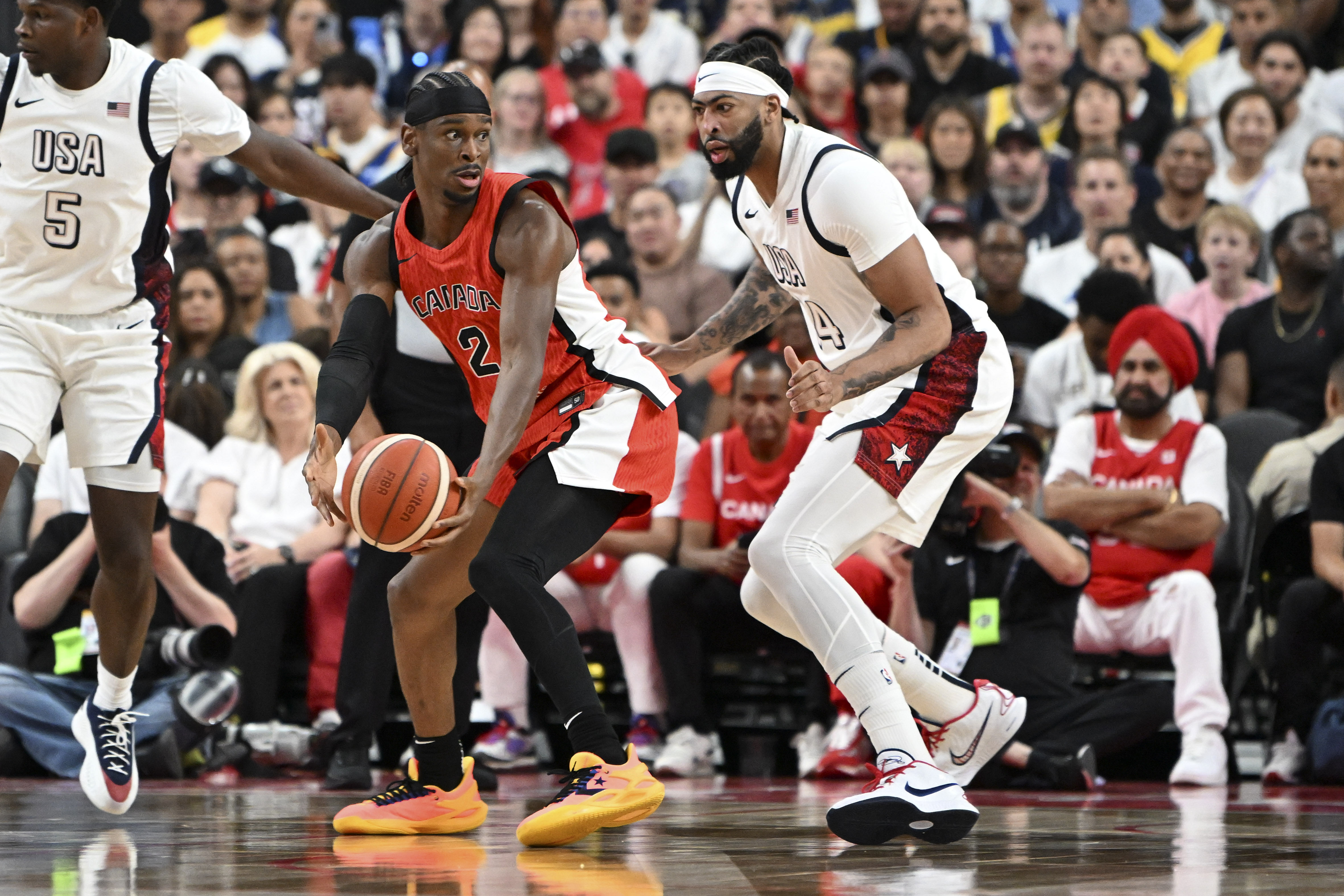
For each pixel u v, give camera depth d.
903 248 7.23
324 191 8.55
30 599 12.91
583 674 7.07
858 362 7.01
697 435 15.91
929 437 7.52
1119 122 19.95
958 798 6.99
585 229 18.95
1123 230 16.78
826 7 24.66
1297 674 12.63
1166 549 13.12
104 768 8.30
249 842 7.29
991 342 7.73
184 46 23.98
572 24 22.86
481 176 7.04
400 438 6.76
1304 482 13.62
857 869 6.20
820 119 20.59
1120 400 13.50
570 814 6.89
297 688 14.06
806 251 7.54
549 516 7.10
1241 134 19.02
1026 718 12.13
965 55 21.36
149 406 8.28
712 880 5.81
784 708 14.06
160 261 8.38
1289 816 9.00
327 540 14.38
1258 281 17.72
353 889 5.49
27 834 7.68
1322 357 15.60
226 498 14.81
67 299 8.05
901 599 12.60
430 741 7.74
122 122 7.90
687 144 20.36
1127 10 21.70
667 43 23.12
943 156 18.92
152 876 5.91
